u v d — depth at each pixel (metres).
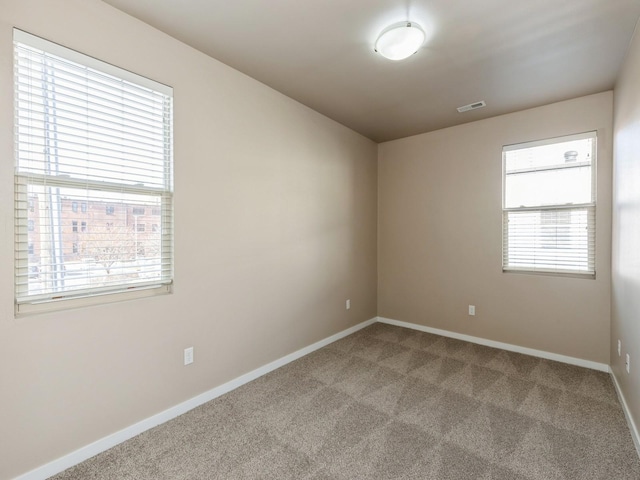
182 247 2.20
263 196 2.79
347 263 3.88
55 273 1.67
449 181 3.83
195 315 2.29
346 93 2.94
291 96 3.01
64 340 1.68
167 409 2.13
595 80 2.66
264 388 2.56
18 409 1.54
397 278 4.30
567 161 3.09
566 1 1.76
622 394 2.31
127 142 1.94
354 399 2.40
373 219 4.37
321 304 3.49
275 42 2.18
